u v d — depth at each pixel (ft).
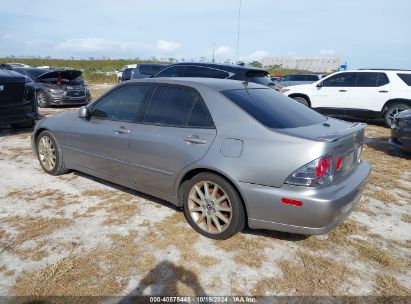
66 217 12.86
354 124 12.62
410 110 23.98
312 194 9.75
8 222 12.39
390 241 11.92
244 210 10.99
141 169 13.17
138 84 13.91
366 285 9.62
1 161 19.40
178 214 13.30
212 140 11.22
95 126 14.79
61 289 9.05
